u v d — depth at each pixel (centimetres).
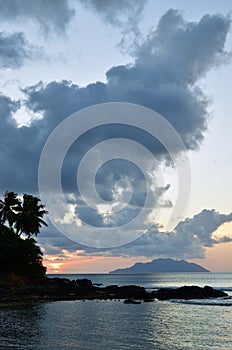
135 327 3575
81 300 6066
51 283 7681
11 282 6944
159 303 5894
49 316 4178
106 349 2655
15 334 3153
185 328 3566
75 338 3016
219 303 5894
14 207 7712
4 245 7288
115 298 6500
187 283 16000
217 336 3181
